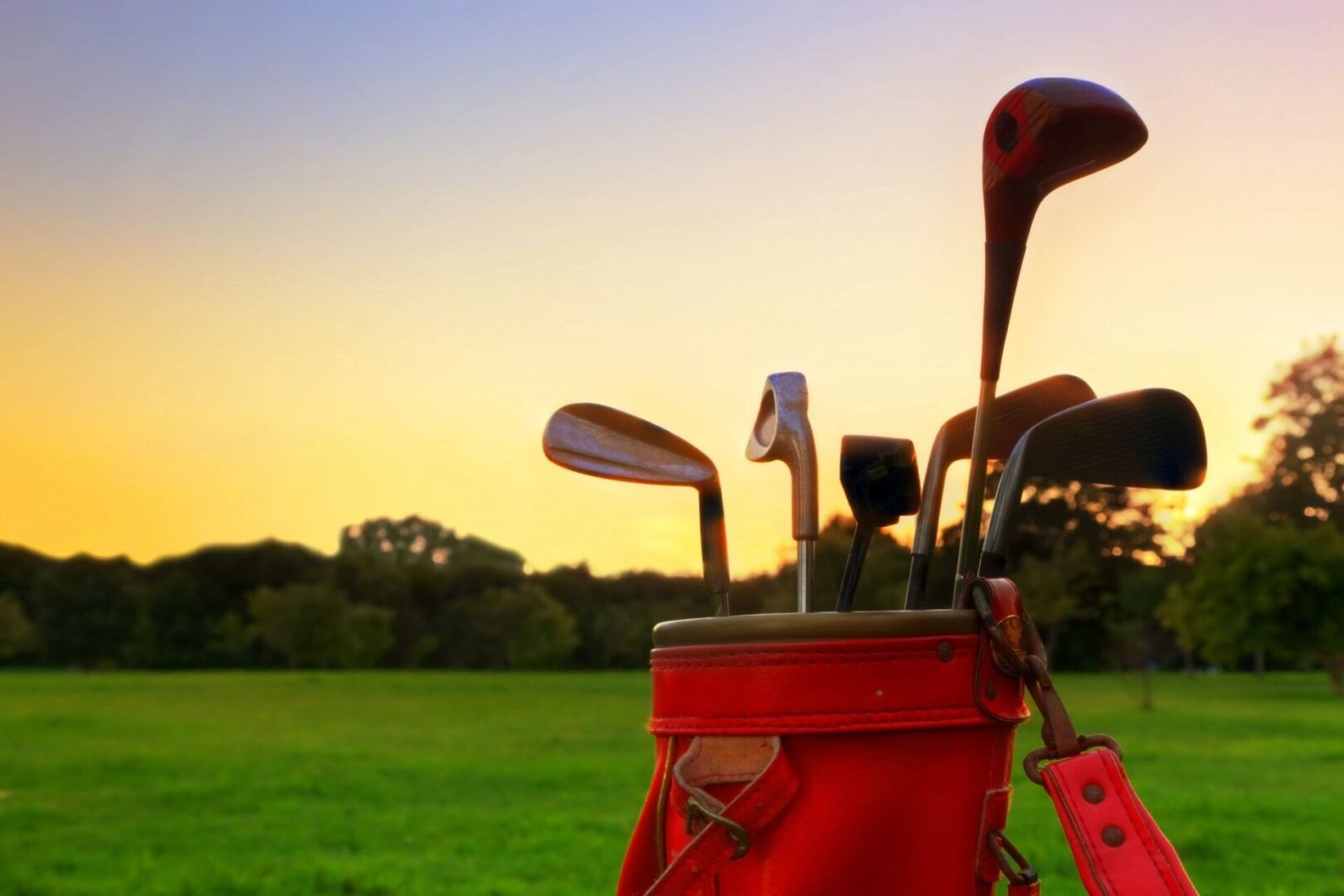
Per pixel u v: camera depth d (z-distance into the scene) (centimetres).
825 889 88
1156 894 80
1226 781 1609
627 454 115
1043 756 87
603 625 6706
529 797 1590
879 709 89
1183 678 6269
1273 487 6444
